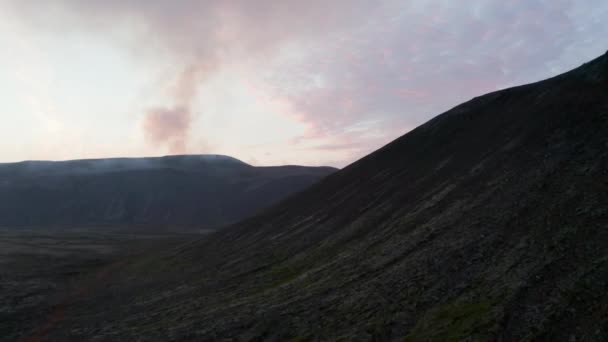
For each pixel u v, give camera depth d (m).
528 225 20.80
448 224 25.91
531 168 27.36
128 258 75.50
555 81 45.44
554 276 15.88
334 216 46.00
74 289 49.75
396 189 42.72
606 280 14.32
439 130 56.78
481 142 41.22
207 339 22.67
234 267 41.38
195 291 36.09
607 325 12.45
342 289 23.83
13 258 73.50
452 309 16.83
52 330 32.47
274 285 30.28
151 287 43.59
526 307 14.84
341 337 18.09
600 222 17.86
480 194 28.05
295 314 22.59
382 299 20.28
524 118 39.38
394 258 24.89
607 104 30.28
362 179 57.09
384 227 32.59
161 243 98.75
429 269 21.20
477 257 20.17
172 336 24.70
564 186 22.66
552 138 30.36
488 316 15.14
